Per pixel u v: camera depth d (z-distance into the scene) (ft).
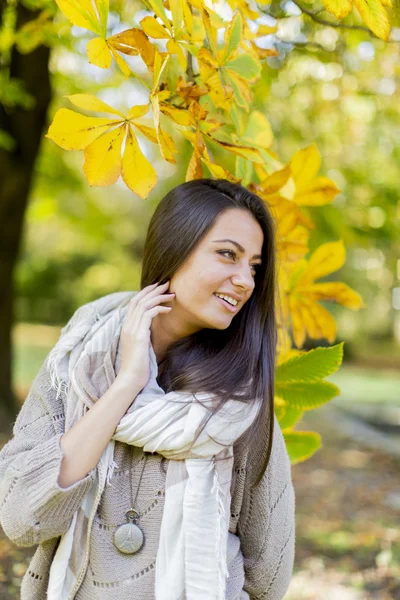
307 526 15.06
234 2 5.56
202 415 4.17
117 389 4.20
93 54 4.60
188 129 5.23
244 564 4.79
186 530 4.11
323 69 11.05
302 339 6.37
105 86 15.88
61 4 4.38
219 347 4.69
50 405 4.49
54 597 4.16
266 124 5.88
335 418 32.60
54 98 19.49
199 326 4.66
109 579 4.19
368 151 15.69
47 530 4.02
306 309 6.28
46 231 74.33
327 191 5.96
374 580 11.77
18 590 8.66
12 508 4.04
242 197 4.57
